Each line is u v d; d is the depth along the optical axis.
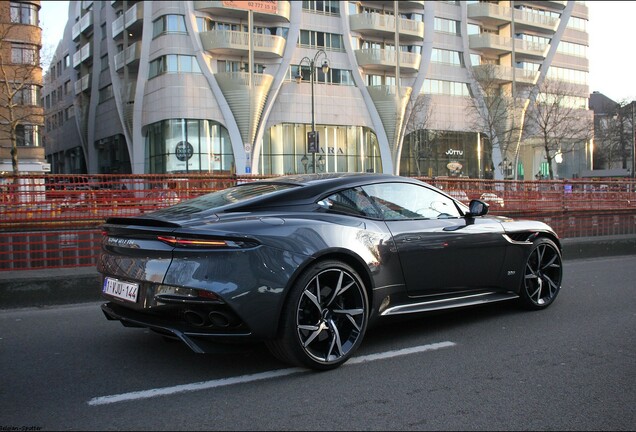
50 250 7.56
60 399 3.43
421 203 4.91
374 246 4.25
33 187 8.07
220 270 3.49
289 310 3.69
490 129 49.50
